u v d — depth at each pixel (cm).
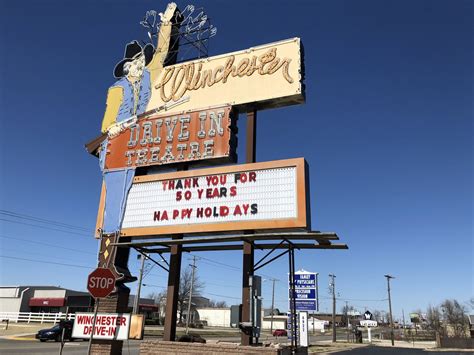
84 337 1469
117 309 1508
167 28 1848
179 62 1800
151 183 1595
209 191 1486
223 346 1344
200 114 1614
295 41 1569
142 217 1568
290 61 1551
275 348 1285
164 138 1647
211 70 1672
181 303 9031
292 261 1483
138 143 1688
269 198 1398
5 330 4569
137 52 1880
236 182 1455
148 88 1767
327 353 3200
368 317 6719
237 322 1395
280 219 1362
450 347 4856
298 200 1360
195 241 1426
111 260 1562
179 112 1656
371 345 4931
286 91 1518
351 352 3425
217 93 1627
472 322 7919
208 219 1459
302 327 1950
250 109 1585
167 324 1470
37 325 5150
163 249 1627
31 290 6856
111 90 1861
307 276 2434
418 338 7494
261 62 1596
